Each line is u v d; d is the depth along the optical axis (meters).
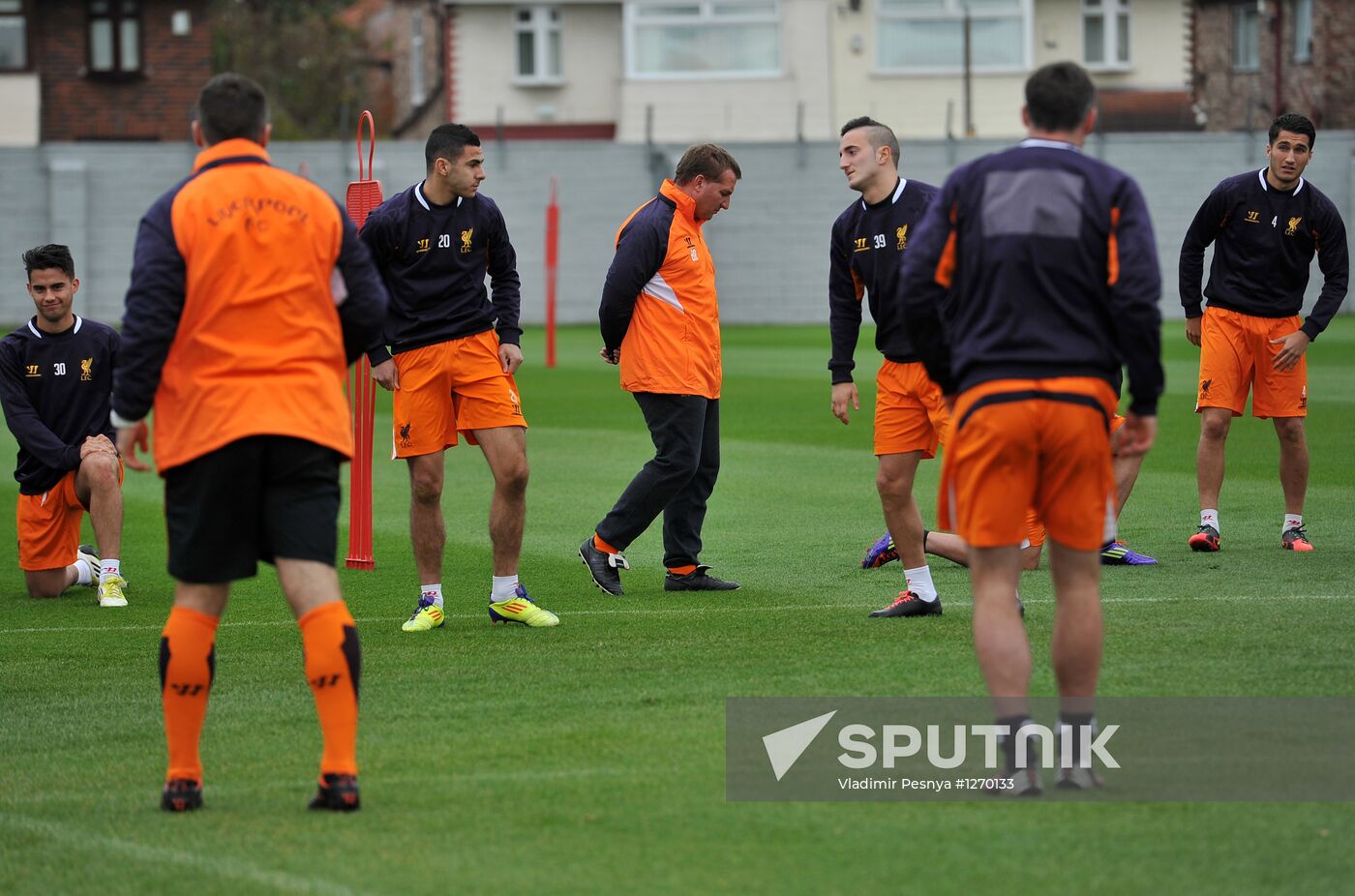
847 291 28.05
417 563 27.58
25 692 23.25
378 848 15.95
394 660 24.66
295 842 16.19
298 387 17.16
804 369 84.75
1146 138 126.75
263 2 194.38
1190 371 76.94
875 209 26.73
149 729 21.06
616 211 127.69
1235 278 33.19
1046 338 16.73
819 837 15.99
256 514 17.33
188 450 17.00
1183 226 127.31
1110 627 25.31
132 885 15.07
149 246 17.11
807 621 26.89
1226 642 24.06
